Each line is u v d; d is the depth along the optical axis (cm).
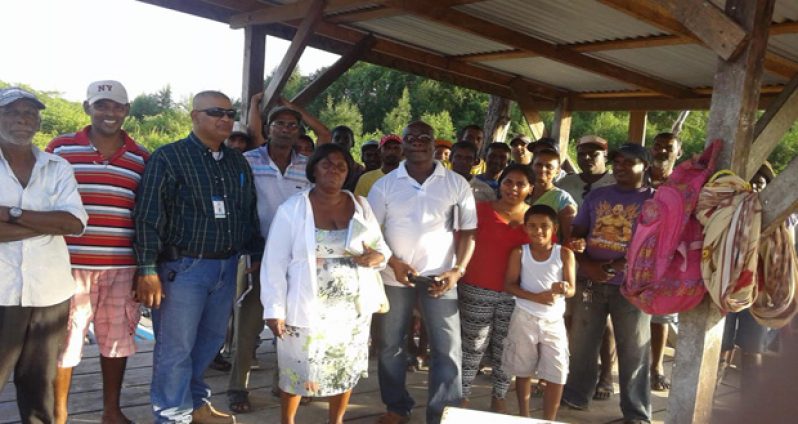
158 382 295
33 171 257
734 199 243
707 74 666
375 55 662
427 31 595
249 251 335
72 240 284
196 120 295
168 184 285
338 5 488
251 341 352
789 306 252
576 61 614
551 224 329
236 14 551
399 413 342
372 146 522
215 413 331
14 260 253
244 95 552
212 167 297
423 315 329
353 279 285
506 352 346
